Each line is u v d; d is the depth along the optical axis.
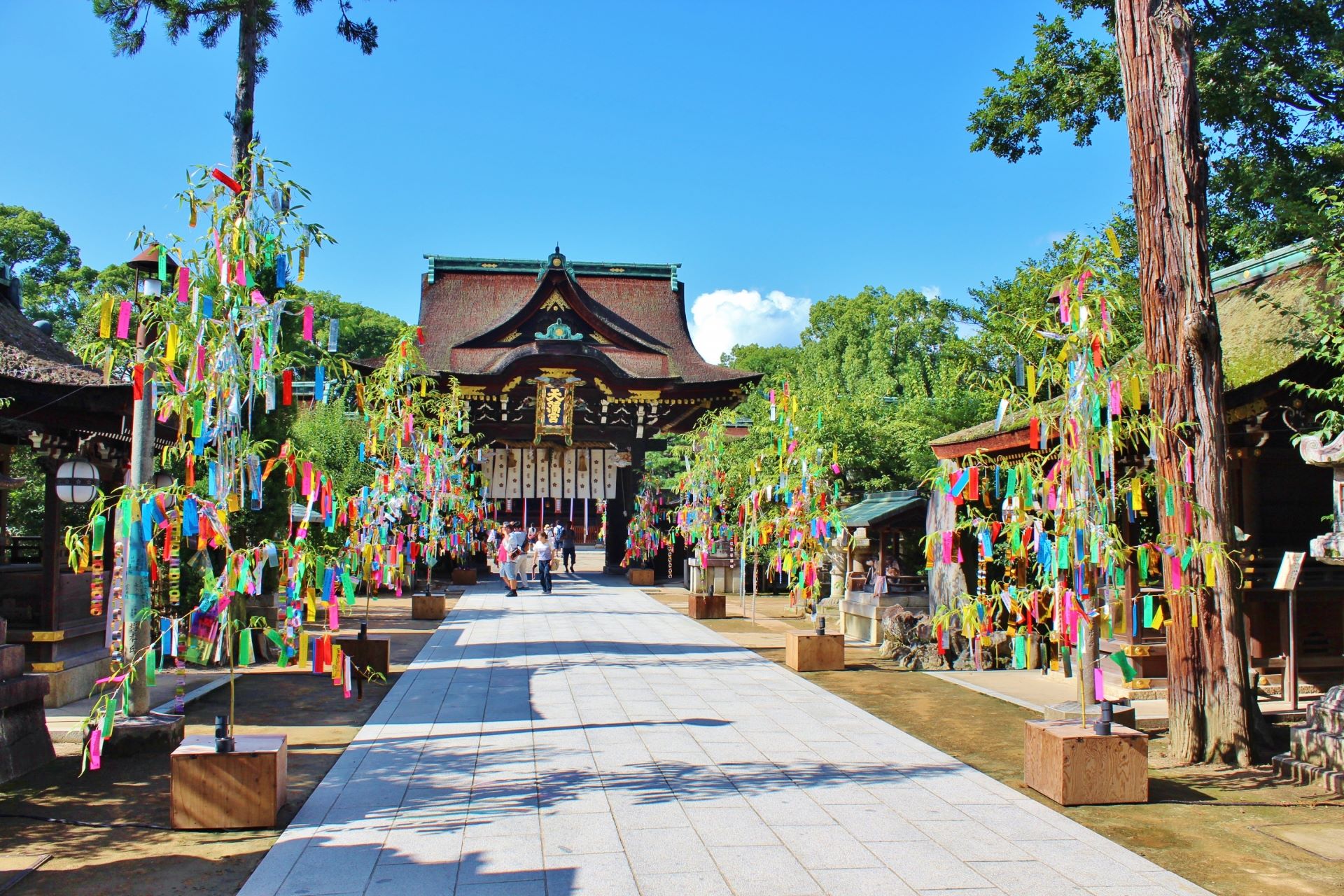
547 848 5.51
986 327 20.23
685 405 33.56
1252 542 10.45
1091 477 6.96
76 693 9.91
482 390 32.03
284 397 7.96
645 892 4.86
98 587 8.31
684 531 21.86
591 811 6.19
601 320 34.47
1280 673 10.41
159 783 6.87
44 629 9.52
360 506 14.76
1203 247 8.02
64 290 38.03
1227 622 7.74
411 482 17.05
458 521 21.09
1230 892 4.92
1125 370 7.15
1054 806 6.39
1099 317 7.05
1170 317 8.04
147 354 7.88
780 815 6.14
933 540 8.88
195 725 8.89
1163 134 8.13
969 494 8.76
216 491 6.98
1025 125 19.59
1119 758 6.46
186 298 7.39
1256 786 6.98
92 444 10.37
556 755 7.70
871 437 22.70
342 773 7.14
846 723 9.05
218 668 12.30
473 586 28.75
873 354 48.59
